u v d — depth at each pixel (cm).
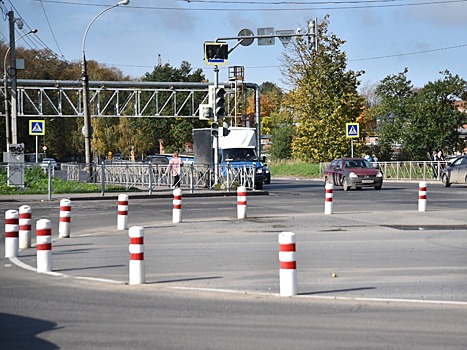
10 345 1391
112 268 2412
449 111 10462
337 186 8212
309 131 11406
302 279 2159
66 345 1392
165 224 3888
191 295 1916
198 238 3225
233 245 2966
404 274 2242
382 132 11606
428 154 10688
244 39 6475
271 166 13438
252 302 1819
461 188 7275
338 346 1377
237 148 7800
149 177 6438
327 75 11238
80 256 2705
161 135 15862
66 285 2077
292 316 1652
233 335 1469
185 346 1380
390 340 1424
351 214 4328
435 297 1886
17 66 7006
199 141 8006
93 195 6228
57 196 6144
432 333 1482
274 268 2372
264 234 3350
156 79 15662
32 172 6544
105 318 1638
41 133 7519
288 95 12938
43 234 2327
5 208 5119
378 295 1914
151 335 1473
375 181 7200
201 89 11962
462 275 2223
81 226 3884
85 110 7531
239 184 6669
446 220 3909
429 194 6169
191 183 6550
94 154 17138
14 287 2048
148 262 2517
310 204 5244
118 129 16875
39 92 11219
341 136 11188
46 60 17650
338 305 1778
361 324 1567
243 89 11712
